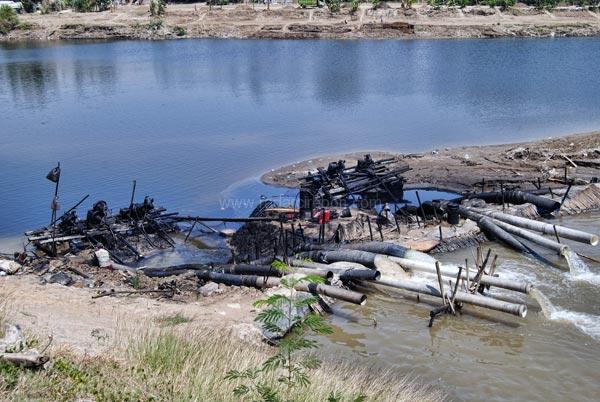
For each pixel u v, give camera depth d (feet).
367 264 68.23
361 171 101.24
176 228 90.53
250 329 51.78
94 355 35.99
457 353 53.11
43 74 256.73
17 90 218.79
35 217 95.30
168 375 34.73
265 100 188.96
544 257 74.59
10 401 28.76
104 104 189.78
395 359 52.21
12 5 466.70
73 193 106.42
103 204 85.61
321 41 358.84
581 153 117.50
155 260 80.18
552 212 88.84
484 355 52.90
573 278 68.39
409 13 392.47
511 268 71.56
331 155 124.98
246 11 410.93
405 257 70.54
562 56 280.10
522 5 412.16
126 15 427.74
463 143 133.28
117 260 78.95
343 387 37.63
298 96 194.29
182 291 63.57
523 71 239.30
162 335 40.16
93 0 450.71
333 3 399.03
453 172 110.83
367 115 163.63
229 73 249.14
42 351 33.88
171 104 186.70
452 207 84.94
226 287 64.54
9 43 392.47
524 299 62.69
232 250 80.28
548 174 107.45
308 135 143.13
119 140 143.54
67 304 53.93
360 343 54.85
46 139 146.20
